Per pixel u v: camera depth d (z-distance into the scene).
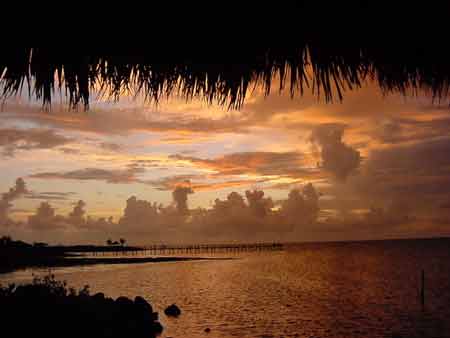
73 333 10.09
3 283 31.19
